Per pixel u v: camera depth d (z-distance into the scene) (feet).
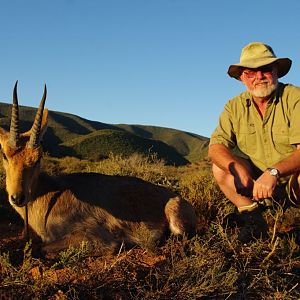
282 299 5.73
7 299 5.11
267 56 7.07
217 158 7.62
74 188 8.53
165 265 6.24
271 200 7.99
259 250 6.79
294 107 7.11
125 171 14.03
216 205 10.01
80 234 8.07
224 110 7.98
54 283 5.43
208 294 5.65
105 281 5.64
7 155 7.64
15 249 7.57
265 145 7.53
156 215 8.91
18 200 7.38
